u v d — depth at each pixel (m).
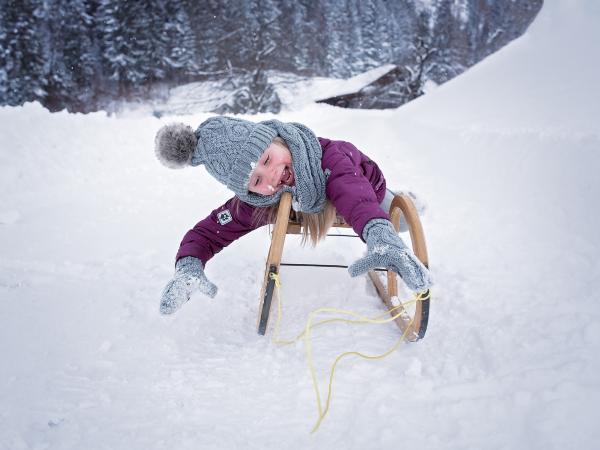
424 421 1.48
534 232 3.16
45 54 26.28
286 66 34.62
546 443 1.32
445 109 8.99
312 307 2.44
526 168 4.11
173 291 1.84
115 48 30.05
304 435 1.46
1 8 24.77
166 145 1.89
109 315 2.32
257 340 2.12
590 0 9.42
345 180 1.87
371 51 42.72
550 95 6.39
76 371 1.83
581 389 1.49
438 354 1.88
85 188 5.17
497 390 1.58
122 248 3.41
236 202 2.12
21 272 2.88
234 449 1.40
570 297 2.21
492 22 45.72
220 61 31.66
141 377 1.80
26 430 1.47
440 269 2.83
